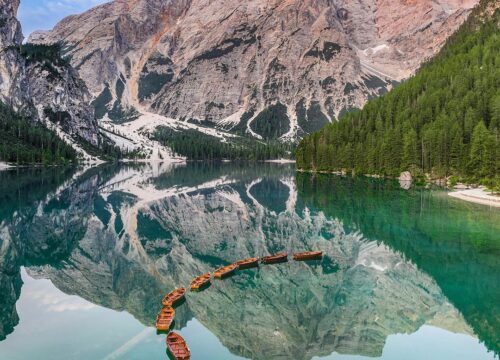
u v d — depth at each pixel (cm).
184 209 9938
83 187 13938
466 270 5178
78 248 6544
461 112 15088
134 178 17800
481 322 3931
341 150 18638
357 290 4750
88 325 3894
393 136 15950
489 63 18150
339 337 3719
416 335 3712
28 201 10625
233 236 7306
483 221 7719
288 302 4494
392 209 9181
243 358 3359
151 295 4700
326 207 9806
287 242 6825
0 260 5894
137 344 3481
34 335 3659
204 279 5006
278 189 13662
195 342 3603
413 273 5172
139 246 6700
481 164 12475
